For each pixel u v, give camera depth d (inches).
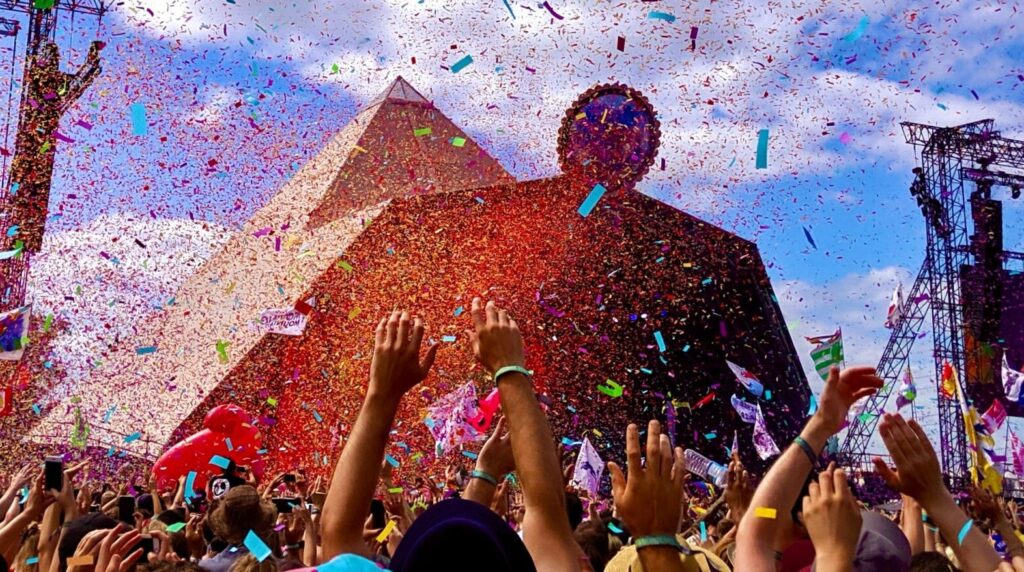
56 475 236.1
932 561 195.6
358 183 1846.7
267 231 973.8
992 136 1785.2
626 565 188.5
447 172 1919.3
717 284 1844.2
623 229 1801.2
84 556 183.9
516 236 1740.9
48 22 1253.7
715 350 1859.0
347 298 1615.4
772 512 146.7
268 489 413.1
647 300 1797.5
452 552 113.7
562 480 141.3
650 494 128.2
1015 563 150.3
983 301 1764.3
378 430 146.4
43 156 1205.1
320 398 1540.4
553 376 1747.0
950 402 1579.7
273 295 1643.7
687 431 1812.3
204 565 269.3
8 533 224.5
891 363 1569.9
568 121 1775.3
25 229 1218.6
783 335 1892.2
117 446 1438.2
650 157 1776.6
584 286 1777.8
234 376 1537.9
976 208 1790.1
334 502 143.3
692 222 1836.9
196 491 597.0
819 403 156.5
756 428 649.6
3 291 1234.6
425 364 148.8
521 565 117.0
